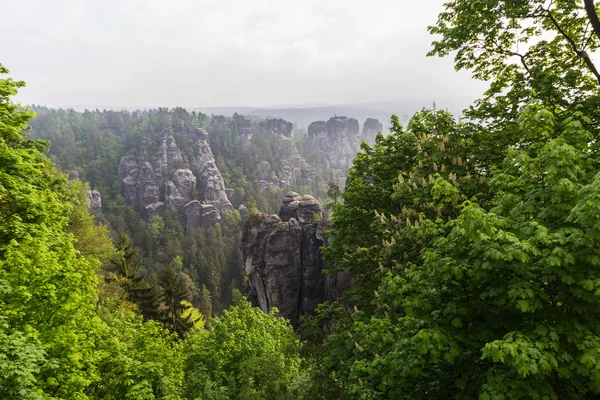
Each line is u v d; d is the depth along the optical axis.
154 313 40.06
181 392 19.83
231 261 129.38
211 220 168.75
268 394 21.86
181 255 135.75
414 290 8.36
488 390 6.00
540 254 5.89
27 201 15.54
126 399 12.55
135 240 145.00
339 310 17.17
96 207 161.12
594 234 5.59
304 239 59.62
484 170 14.02
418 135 16.75
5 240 14.23
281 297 58.50
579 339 5.91
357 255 16.73
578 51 14.48
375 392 8.83
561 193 6.39
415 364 7.44
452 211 12.71
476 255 6.88
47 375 10.14
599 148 9.10
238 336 26.33
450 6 16.75
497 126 15.43
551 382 6.45
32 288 10.86
